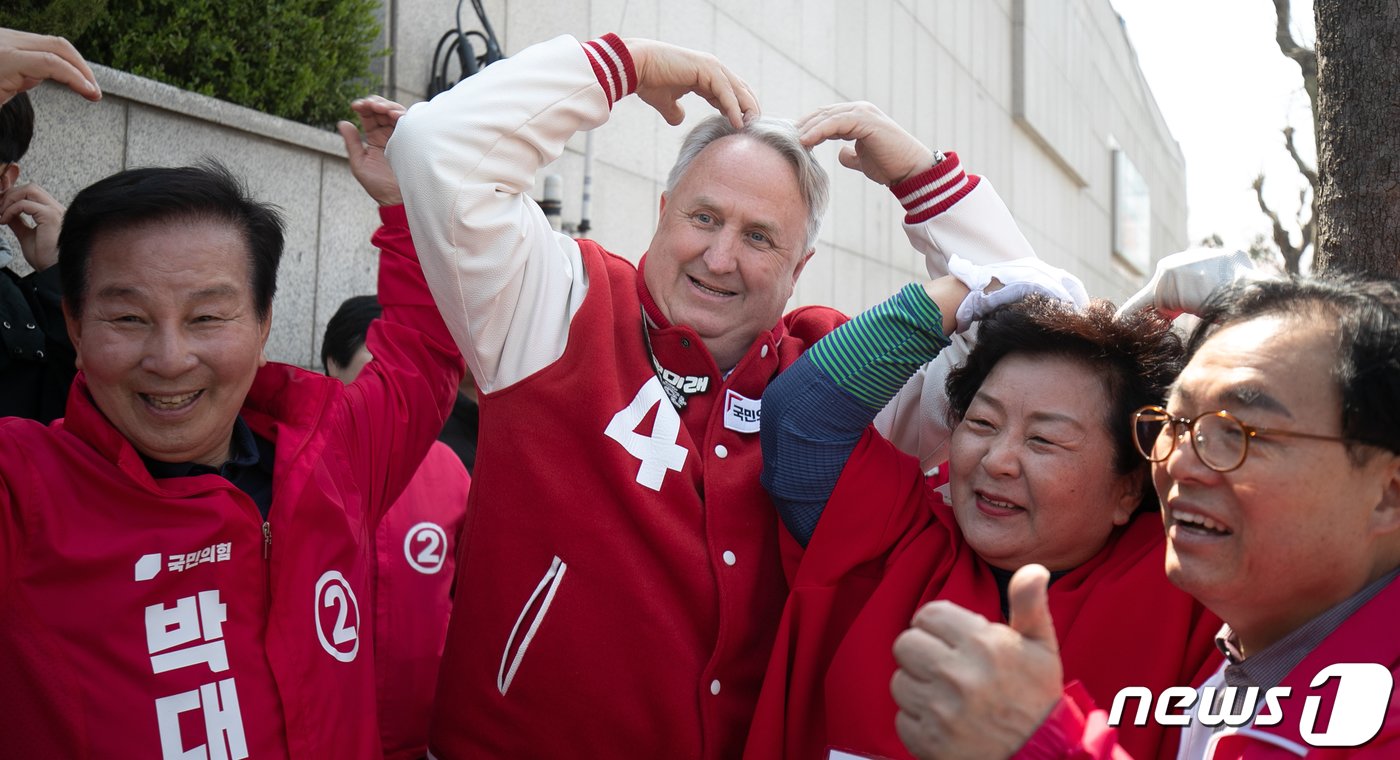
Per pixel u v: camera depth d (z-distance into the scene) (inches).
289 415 75.8
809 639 77.7
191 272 66.3
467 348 85.0
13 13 122.7
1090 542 73.3
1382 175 88.3
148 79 138.3
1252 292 56.9
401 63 187.0
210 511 67.4
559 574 81.5
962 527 74.7
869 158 96.5
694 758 79.7
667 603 81.3
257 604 69.1
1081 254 714.2
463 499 114.3
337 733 71.1
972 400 76.7
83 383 68.4
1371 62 88.9
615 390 84.0
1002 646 48.4
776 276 89.0
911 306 78.7
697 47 268.7
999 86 529.7
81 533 64.6
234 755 65.9
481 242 80.4
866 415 79.5
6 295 94.6
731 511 83.3
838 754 71.6
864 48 367.2
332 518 73.6
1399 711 49.4
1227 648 61.7
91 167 134.2
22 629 63.1
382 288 92.4
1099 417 71.4
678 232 88.5
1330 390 51.3
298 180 161.9
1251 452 52.2
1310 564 52.4
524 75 83.7
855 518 79.0
